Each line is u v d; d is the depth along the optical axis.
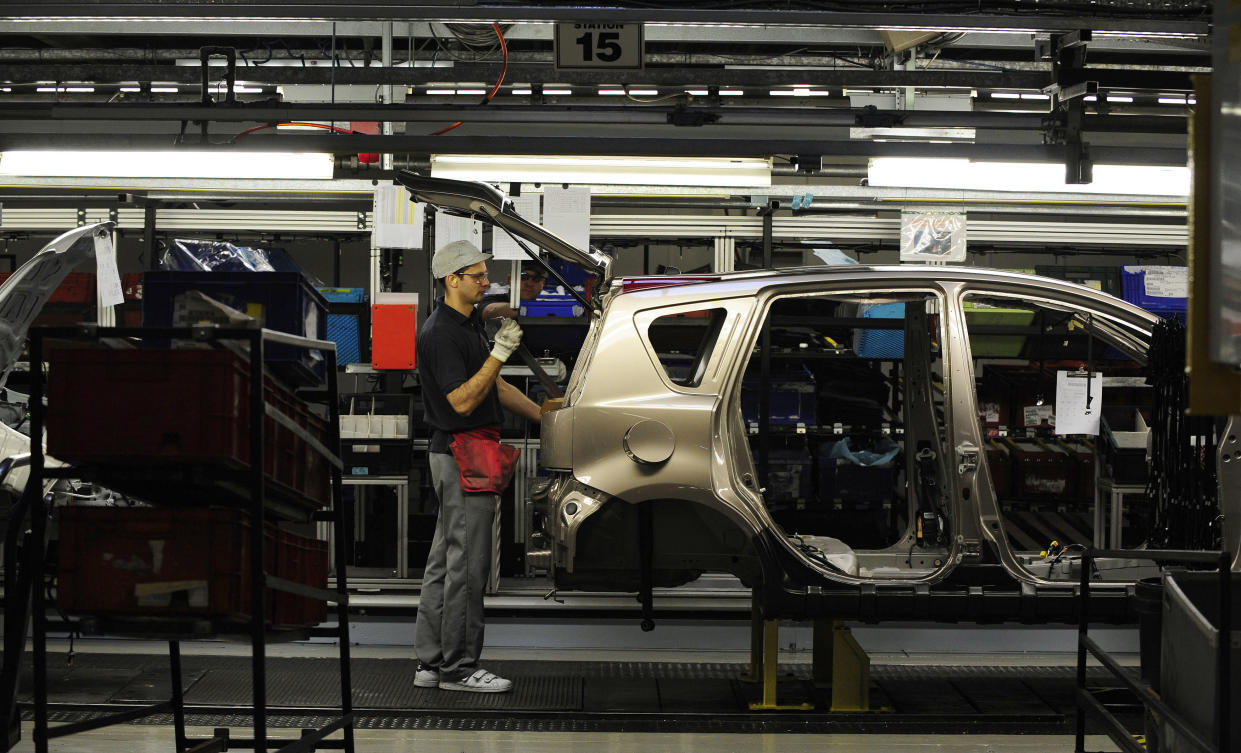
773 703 4.90
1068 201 6.98
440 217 6.82
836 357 7.00
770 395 6.93
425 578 5.38
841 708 4.90
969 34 7.48
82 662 5.76
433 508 7.56
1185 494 4.21
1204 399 2.10
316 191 6.93
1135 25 4.42
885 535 7.29
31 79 6.25
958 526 4.62
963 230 6.98
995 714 4.83
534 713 4.83
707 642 6.38
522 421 7.14
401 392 7.07
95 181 6.82
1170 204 7.05
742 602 6.45
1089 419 5.56
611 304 4.80
